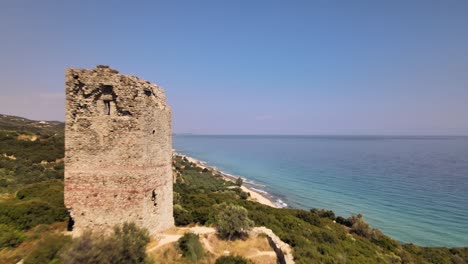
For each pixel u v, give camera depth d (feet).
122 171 43.37
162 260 44.42
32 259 38.81
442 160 426.51
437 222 158.10
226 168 400.88
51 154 182.39
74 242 33.24
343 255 74.23
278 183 278.67
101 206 42.78
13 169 149.07
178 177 254.06
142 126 44.83
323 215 154.61
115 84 44.14
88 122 43.06
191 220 74.02
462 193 217.36
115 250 32.68
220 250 58.75
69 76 42.96
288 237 73.51
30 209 62.23
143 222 44.47
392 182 262.06
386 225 155.84
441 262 102.89
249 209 118.42
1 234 52.03
